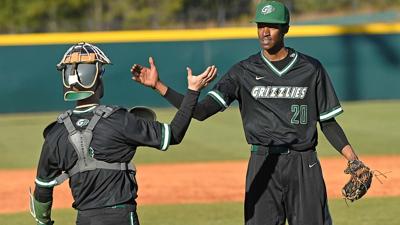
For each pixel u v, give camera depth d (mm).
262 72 14828
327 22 94562
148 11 94188
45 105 61188
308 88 14734
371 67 63688
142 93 61875
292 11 96438
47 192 12234
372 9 99938
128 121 11727
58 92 61250
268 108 14758
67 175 12023
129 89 61594
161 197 27969
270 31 14648
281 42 14781
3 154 40125
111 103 61438
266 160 14766
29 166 36125
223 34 62000
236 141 43469
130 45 61406
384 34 63500
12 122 55000
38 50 60812
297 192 14727
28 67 60750
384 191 28094
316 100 14805
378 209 24703
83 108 11938
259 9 14680
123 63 61406
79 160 11711
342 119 51906
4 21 93250
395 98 64062
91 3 96188
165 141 11742
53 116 58594
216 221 23297
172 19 91812
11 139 45875
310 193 14680
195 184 30438
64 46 60875
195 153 39188
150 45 61562
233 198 27484
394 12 98812
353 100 63750
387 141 41812
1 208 26531
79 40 60844
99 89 12008
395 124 48969
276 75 14781
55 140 11797
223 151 39688
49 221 12742
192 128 49688
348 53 63281
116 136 11672
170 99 13008
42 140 45375
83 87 11719
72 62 11742
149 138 11719
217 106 14867
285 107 14719
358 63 63531
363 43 63406
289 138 14648
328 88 14836
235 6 87312
